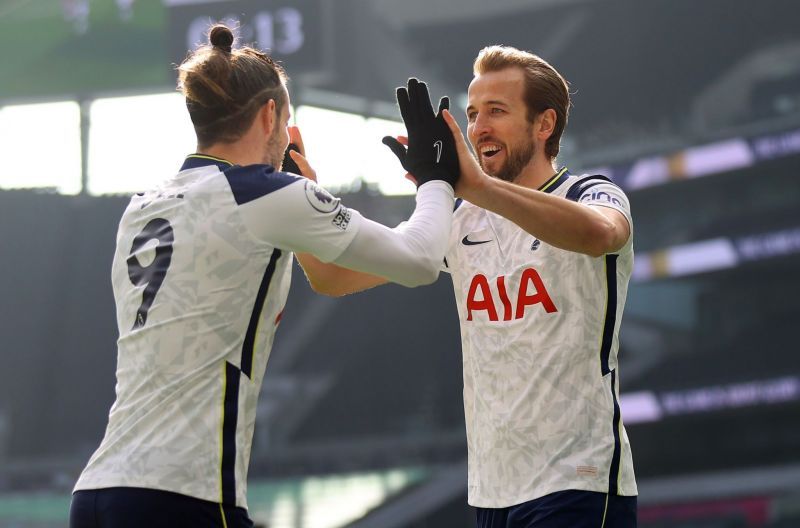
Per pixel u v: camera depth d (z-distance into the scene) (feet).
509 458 9.96
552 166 10.91
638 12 95.86
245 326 8.56
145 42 92.99
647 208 89.51
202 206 8.64
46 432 102.37
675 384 83.76
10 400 103.24
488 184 9.48
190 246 8.54
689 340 86.74
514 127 10.65
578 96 99.55
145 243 8.76
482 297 10.38
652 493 79.20
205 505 8.16
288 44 89.25
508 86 10.67
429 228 9.14
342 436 94.94
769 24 94.07
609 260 10.01
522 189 9.49
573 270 10.00
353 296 100.73
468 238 10.66
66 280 105.60
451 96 102.53
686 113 96.84
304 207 8.62
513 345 10.07
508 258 10.30
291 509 86.43
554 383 9.87
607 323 10.02
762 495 75.82
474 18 99.81
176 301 8.44
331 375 98.43
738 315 86.22
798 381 79.56
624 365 86.63
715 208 86.63
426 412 94.32
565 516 9.57
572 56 99.91
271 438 95.20
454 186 9.59
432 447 88.28
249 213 8.59
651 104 97.96
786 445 79.46
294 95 93.56
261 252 8.63
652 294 89.71
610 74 98.94
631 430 84.07
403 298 99.14
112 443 8.36
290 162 10.81
